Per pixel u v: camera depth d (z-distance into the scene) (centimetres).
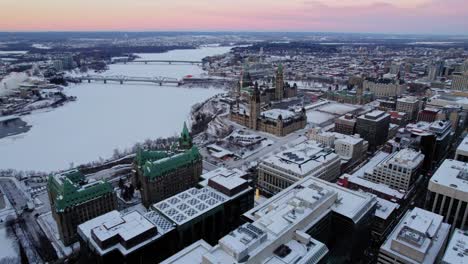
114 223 14150
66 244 16600
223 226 17112
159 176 19825
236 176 18875
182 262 11494
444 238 13875
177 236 14938
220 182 18050
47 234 17562
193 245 12350
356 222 13725
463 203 16038
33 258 15750
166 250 14612
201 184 19150
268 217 12838
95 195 17275
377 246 17388
